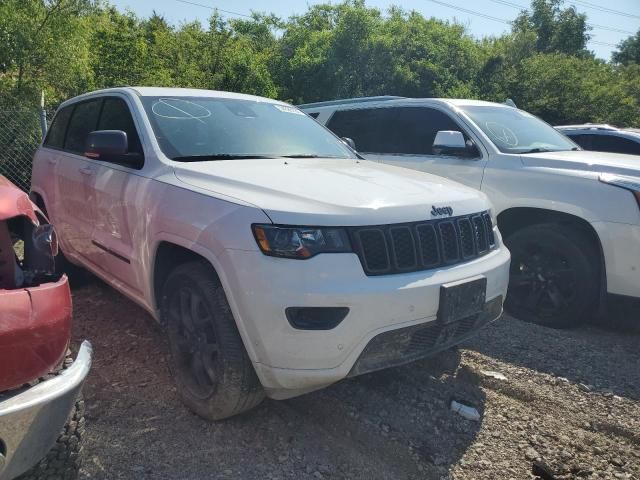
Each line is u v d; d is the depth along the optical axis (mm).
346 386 3656
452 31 26984
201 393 3135
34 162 5578
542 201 4789
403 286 2822
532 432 3254
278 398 2943
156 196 3354
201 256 3158
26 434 1856
